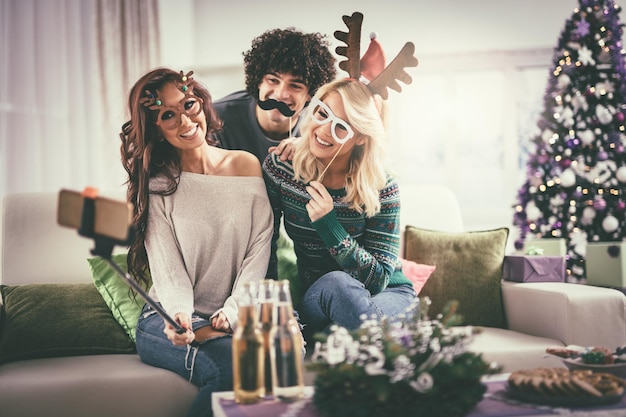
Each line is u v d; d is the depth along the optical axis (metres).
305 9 5.16
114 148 4.71
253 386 1.50
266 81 2.93
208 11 5.21
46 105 4.43
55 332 2.23
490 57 5.20
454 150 5.26
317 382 1.41
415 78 5.28
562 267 2.81
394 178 2.50
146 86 2.29
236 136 2.89
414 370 1.39
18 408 1.88
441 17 5.15
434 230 2.83
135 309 2.31
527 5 5.12
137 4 4.83
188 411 1.97
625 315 2.34
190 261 2.23
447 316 1.59
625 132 3.81
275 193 2.46
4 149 4.16
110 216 1.48
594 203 3.74
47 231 2.50
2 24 4.16
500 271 2.72
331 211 2.33
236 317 2.08
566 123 3.81
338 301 2.11
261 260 2.27
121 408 1.93
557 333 2.35
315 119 2.45
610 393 1.44
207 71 5.24
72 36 4.61
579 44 3.83
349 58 2.64
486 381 1.71
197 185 2.29
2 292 2.38
